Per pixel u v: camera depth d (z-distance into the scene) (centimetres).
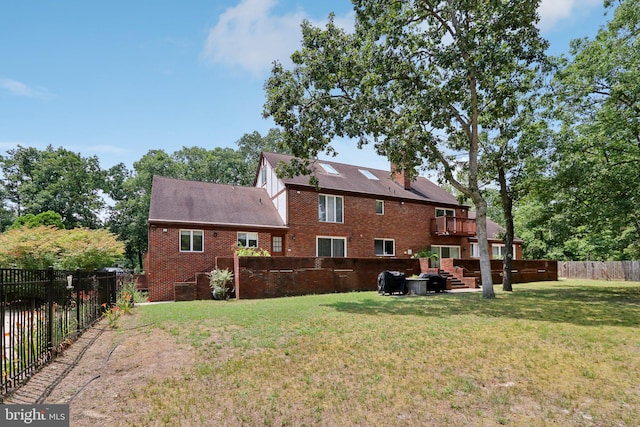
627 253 3108
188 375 504
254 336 699
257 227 1903
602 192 1445
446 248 2634
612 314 950
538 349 615
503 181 1703
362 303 1175
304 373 509
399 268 1867
